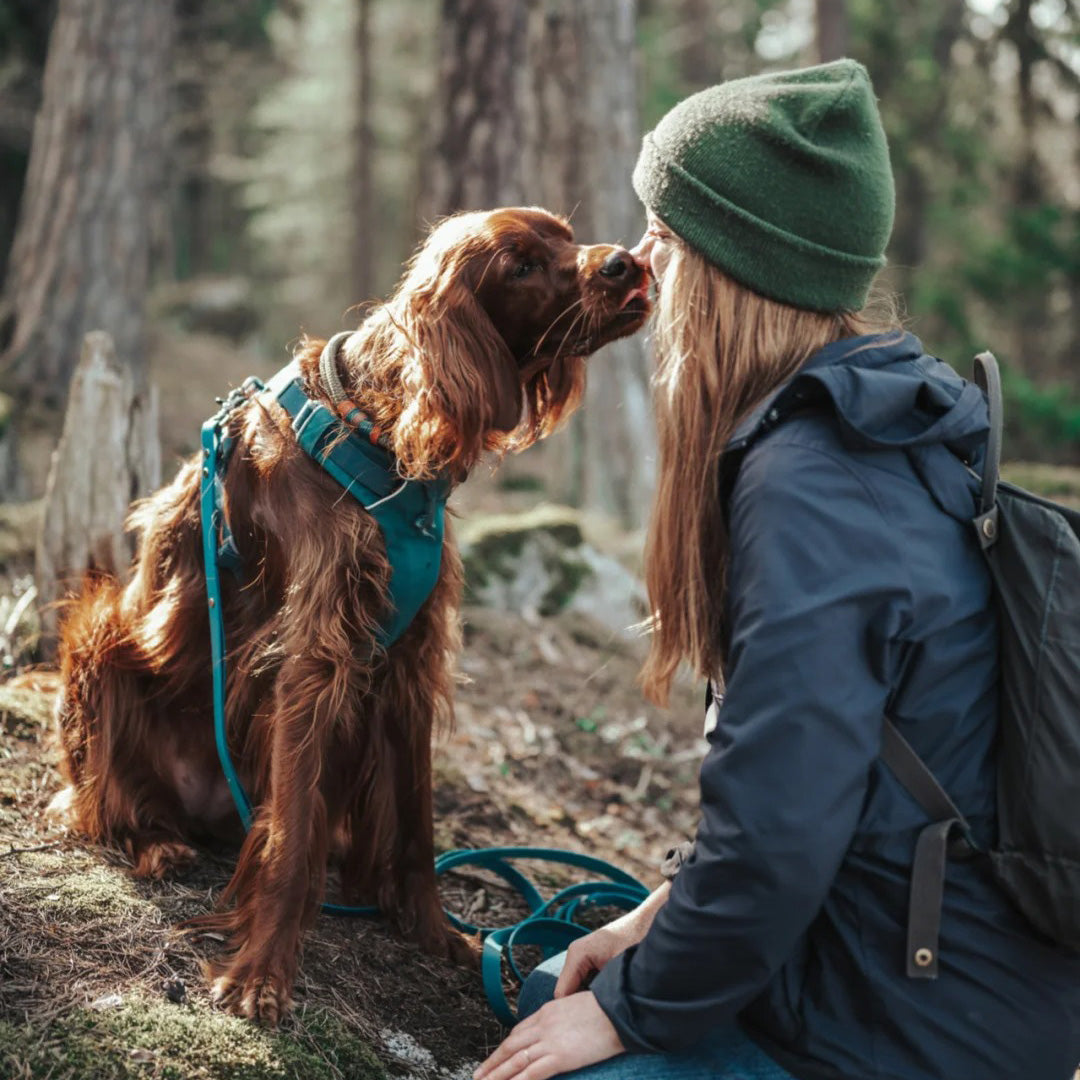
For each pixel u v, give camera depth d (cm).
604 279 206
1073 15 1720
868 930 147
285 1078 181
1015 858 142
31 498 607
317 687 209
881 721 141
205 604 236
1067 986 146
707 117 155
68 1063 170
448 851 298
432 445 204
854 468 145
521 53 876
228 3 1891
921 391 148
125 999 187
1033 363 1758
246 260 2858
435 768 345
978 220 1795
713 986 145
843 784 136
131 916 212
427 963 233
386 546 215
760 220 152
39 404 759
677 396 160
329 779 233
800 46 1952
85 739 245
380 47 2164
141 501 262
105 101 773
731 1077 154
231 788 226
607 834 355
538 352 218
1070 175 1831
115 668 245
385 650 227
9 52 1260
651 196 161
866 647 140
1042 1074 145
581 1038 156
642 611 493
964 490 150
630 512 664
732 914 139
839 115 153
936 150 1677
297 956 208
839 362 153
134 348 795
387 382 213
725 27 2167
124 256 785
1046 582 144
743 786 137
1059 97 1814
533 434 232
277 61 2328
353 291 2088
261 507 220
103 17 771
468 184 875
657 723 426
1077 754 140
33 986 185
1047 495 712
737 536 146
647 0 1808
